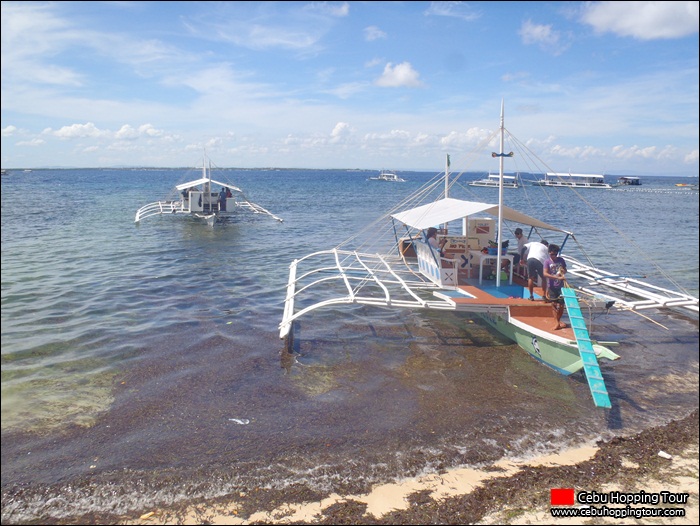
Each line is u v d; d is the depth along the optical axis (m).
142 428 7.42
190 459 6.68
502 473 6.52
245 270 18.72
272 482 6.24
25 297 14.11
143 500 5.89
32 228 28.55
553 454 7.00
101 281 16.22
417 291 15.38
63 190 68.38
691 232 33.22
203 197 33.03
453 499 5.94
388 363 10.12
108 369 9.46
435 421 7.82
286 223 34.81
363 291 15.70
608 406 7.81
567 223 38.59
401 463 6.69
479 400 8.59
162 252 22.00
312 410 8.08
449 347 11.11
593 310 11.09
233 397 8.47
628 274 19.45
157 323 12.16
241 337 11.35
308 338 11.45
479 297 11.77
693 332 12.49
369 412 8.05
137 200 50.41
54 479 6.21
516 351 10.92
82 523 5.51
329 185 109.75
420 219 14.43
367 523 5.51
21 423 7.47
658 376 9.79
